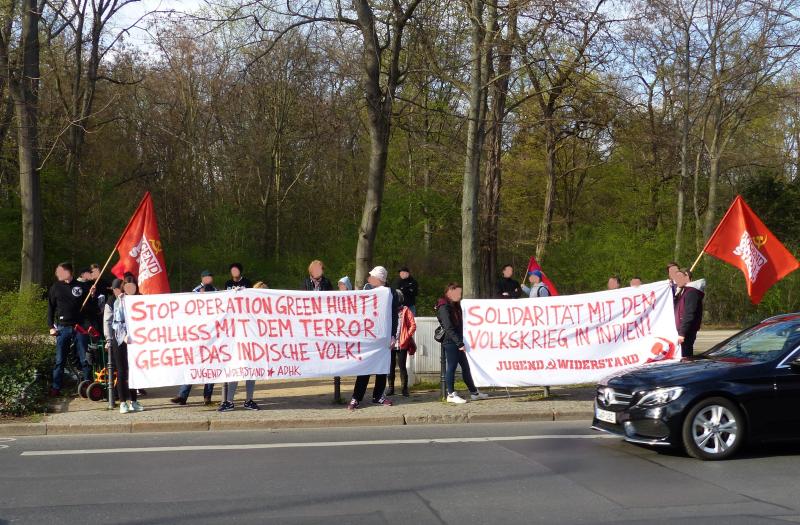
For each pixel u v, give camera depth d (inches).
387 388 499.8
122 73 1235.2
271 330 441.4
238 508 252.4
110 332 431.8
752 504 255.4
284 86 987.3
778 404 322.0
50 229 1149.7
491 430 396.8
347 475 297.1
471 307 459.2
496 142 986.7
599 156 1381.6
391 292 455.2
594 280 1245.1
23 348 499.8
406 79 662.5
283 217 1513.3
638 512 246.4
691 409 319.3
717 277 1274.6
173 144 1373.0
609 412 338.3
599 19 535.2
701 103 1334.9
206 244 1413.6
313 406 447.8
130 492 273.4
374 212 591.2
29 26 797.2
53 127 1096.2
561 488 276.7
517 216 1441.9
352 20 573.6
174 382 432.8
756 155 1560.0
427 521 237.6
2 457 332.5
